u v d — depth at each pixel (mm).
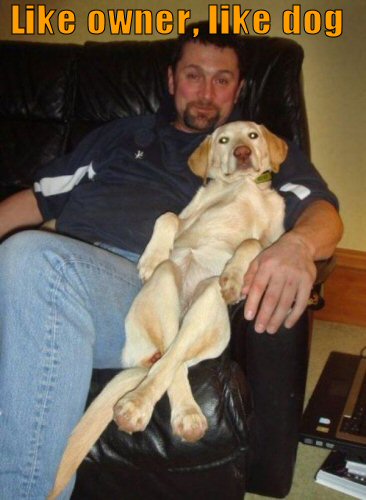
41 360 1127
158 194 1725
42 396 1122
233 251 1582
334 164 2637
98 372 1394
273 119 1933
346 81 2516
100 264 1340
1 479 1105
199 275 1553
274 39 2008
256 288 1264
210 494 1327
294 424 1452
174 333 1325
